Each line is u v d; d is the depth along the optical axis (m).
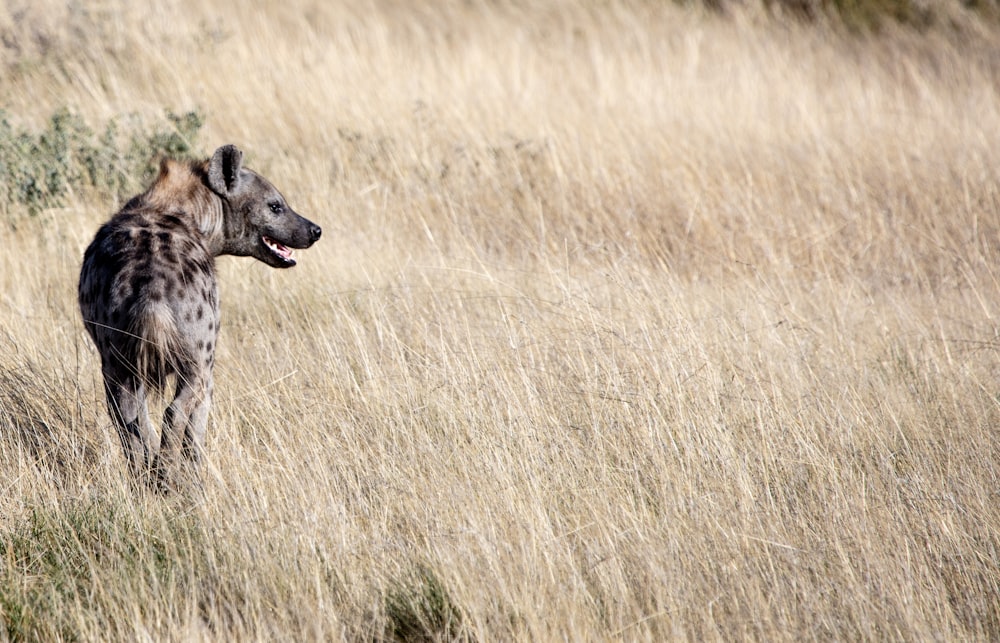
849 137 37.84
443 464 16.30
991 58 54.50
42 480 15.48
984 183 33.97
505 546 14.07
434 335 20.89
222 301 23.55
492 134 35.41
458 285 24.14
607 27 52.16
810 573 14.16
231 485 15.73
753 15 56.94
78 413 17.36
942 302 25.59
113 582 13.30
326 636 12.82
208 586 13.62
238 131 34.78
